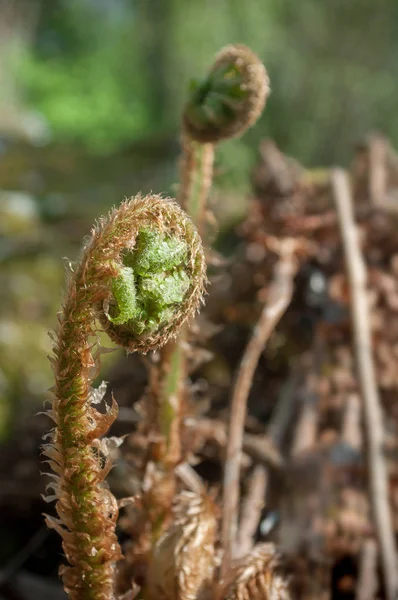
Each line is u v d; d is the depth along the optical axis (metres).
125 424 0.65
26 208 1.55
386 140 0.76
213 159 0.40
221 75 0.37
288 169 0.73
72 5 4.70
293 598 0.44
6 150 2.15
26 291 1.21
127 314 0.29
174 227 0.29
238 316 0.69
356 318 0.55
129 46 3.59
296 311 0.70
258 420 0.67
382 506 0.47
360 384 0.52
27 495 0.69
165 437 0.40
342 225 0.61
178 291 0.29
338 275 0.63
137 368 0.68
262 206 0.69
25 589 0.61
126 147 2.22
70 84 4.02
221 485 0.44
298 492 0.50
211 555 0.35
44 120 3.46
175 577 0.35
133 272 0.29
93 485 0.30
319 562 0.46
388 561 0.45
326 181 0.70
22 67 3.82
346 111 2.08
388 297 0.60
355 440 0.52
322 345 0.60
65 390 0.29
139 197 0.29
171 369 0.40
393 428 0.54
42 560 0.67
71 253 1.35
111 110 3.63
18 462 0.72
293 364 0.67
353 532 0.47
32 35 4.14
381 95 2.08
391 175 0.73
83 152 2.23
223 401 0.69
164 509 0.39
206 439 0.51
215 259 0.41
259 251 0.67
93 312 0.29
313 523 0.48
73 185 1.81
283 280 0.63
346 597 0.50
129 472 0.42
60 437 0.30
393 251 0.64
